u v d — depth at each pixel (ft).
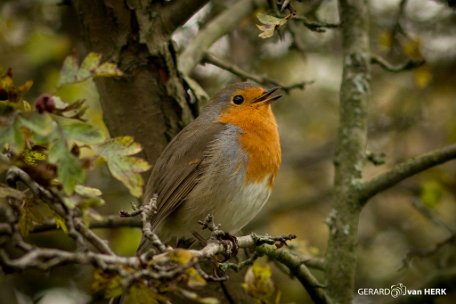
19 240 17.78
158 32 32.58
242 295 32.99
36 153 20.62
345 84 36.73
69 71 19.45
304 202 48.19
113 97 33.40
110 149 19.72
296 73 50.70
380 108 50.52
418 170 32.76
